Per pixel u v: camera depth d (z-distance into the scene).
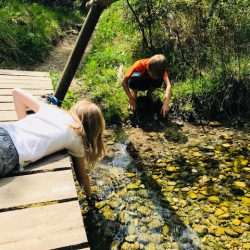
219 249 2.84
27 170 2.55
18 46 7.29
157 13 6.21
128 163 4.01
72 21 11.87
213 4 5.66
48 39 8.52
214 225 3.09
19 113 3.12
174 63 6.02
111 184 3.60
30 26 8.25
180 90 5.35
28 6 9.30
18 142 2.46
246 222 3.13
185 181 3.71
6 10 7.93
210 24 5.51
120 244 2.86
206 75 5.54
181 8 6.05
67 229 2.11
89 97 5.45
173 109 5.16
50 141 2.54
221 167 3.97
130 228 3.03
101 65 6.66
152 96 5.35
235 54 5.30
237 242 2.91
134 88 4.89
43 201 2.31
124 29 7.73
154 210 3.25
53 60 7.79
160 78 4.72
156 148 4.36
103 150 2.88
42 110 2.70
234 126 4.94
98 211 3.20
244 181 3.71
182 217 3.18
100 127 2.71
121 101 5.25
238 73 5.34
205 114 5.13
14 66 6.88
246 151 4.31
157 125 4.91
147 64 4.56
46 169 2.59
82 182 3.11
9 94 4.48
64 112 2.70
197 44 5.83
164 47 6.37
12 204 2.25
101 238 2.91
